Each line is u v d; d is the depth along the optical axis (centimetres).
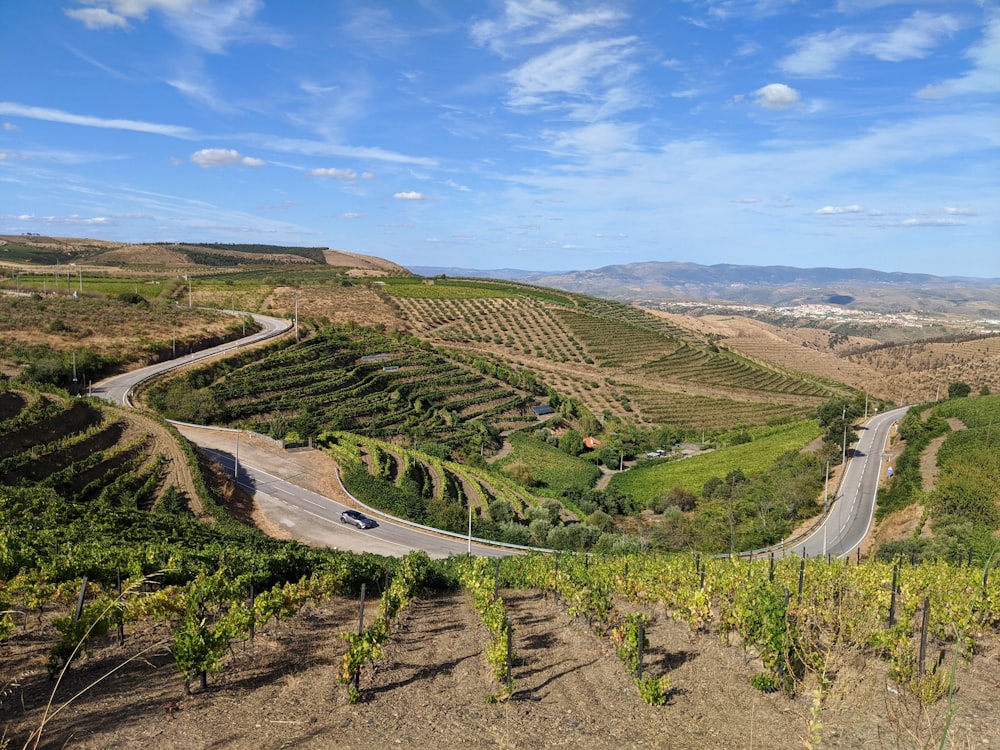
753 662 1416
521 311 17412
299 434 7100
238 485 5528
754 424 11769
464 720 1102
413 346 12762
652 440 10706
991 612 1512
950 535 3978
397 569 2566
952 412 8400
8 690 1122
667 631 1688
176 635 1205
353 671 1191
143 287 14350
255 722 1048
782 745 1016
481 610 1944
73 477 4453
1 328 8381
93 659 1312
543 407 11475
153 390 7550
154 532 3123
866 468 7431
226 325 10969
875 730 1041
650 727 1091
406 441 8419
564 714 1145
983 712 1102
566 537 5119
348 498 5622
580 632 1736
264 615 1577
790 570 2059
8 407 5269
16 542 2223
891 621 1582
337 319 14100
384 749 976
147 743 949
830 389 14962
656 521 6400
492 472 7581
